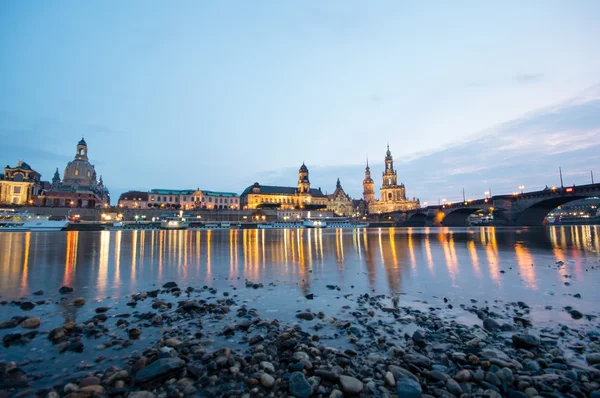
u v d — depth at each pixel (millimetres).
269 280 15328
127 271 18219
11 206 121188
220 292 12742
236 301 11266
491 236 55156
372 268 18906
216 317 9328
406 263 20984
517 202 102375
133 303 10828
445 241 44281
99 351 6820
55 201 136875
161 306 10492
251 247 37156
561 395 5094
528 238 48375
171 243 44969
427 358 6363
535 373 5805
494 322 8391
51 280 15242
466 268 18391
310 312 9508
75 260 23453
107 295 12156
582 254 25172
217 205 190375
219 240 53844
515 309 9938
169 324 8703
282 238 60656
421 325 8531
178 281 15102
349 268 19047
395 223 192375
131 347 7055
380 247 35062
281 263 21688
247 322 8453
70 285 14078
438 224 154375
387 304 10664
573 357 6484
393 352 6648
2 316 9289
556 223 151125
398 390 5195
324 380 5609
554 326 8336
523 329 8148
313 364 6117
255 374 5734
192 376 5668
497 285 13523
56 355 6586
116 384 5352
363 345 7148
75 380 5543
